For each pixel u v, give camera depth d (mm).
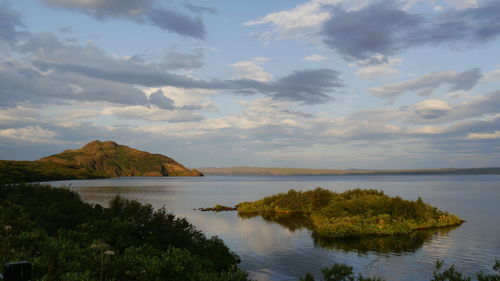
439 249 32375
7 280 6289
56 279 11969
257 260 29219
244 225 48812
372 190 60906
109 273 13648
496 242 35188
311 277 16562
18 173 176375
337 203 50094
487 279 14656
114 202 28547
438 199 86688
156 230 23922
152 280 13945
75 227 22188
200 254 24094
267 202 69750
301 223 50625
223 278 15945
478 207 68312
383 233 39625
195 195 109625
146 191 126062
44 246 15664
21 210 22062
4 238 15914
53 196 29438
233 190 141750
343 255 30641
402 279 23891
